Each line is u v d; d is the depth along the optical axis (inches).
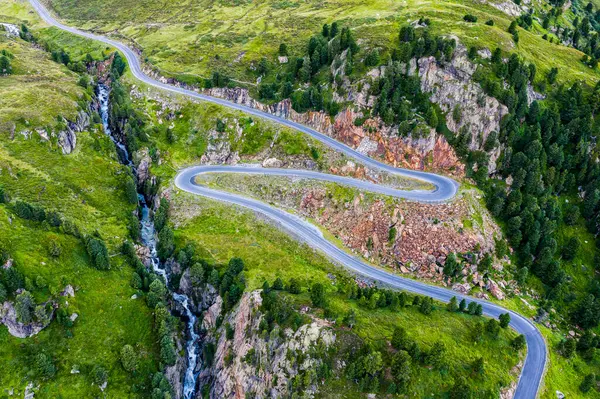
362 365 3176.7
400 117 5364.2
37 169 5157.5
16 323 3681.1
